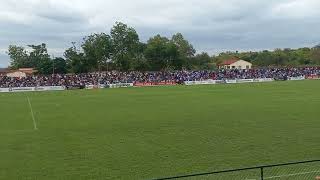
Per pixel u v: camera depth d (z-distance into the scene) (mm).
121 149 32656
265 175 24188
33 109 64125
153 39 189375
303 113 51156
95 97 85062
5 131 42500
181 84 129750
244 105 61969
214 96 80000
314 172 24594
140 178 24609
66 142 36031
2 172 26453
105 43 184875
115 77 137375
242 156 29641
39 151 32469
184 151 31531
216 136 37375
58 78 133125
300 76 147500
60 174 25734
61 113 57656
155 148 32844
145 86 124312
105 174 25547
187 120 47688
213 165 27234
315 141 34312
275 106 59625
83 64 185500
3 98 88938
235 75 145500
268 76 145625
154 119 49156
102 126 44625
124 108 62219
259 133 38344
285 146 32625
